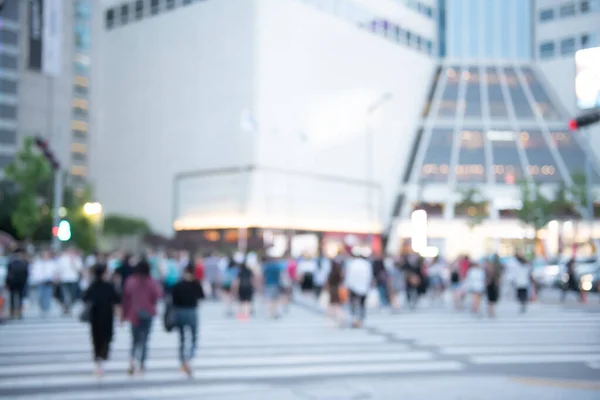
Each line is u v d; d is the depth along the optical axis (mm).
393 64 78625
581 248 64062
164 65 70438
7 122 72500
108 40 76500
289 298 28938
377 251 24828
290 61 65438
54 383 10852
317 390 10094
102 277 11406
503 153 74562
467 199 64500
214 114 65375
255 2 62688
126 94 74250
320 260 29250
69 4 78500
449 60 87500
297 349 14789
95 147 80062
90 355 13812
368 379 11156
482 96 81938
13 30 73625
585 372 12023
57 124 76438
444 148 76438
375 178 74312
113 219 66875
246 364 12758
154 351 14500
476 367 12523
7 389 10352
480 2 89125
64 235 26781
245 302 21438
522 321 21172
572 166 72500
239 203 62281
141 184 71875
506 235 70062
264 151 62500
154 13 72438
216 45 65625
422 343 15844
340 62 71000
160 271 24844
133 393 9992
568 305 28188
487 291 22297
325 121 68875
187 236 62656
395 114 78000
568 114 79562
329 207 68375
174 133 69062
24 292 22734
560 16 86438
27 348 14734
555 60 83938
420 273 25844
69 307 22031
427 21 86438
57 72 45969
